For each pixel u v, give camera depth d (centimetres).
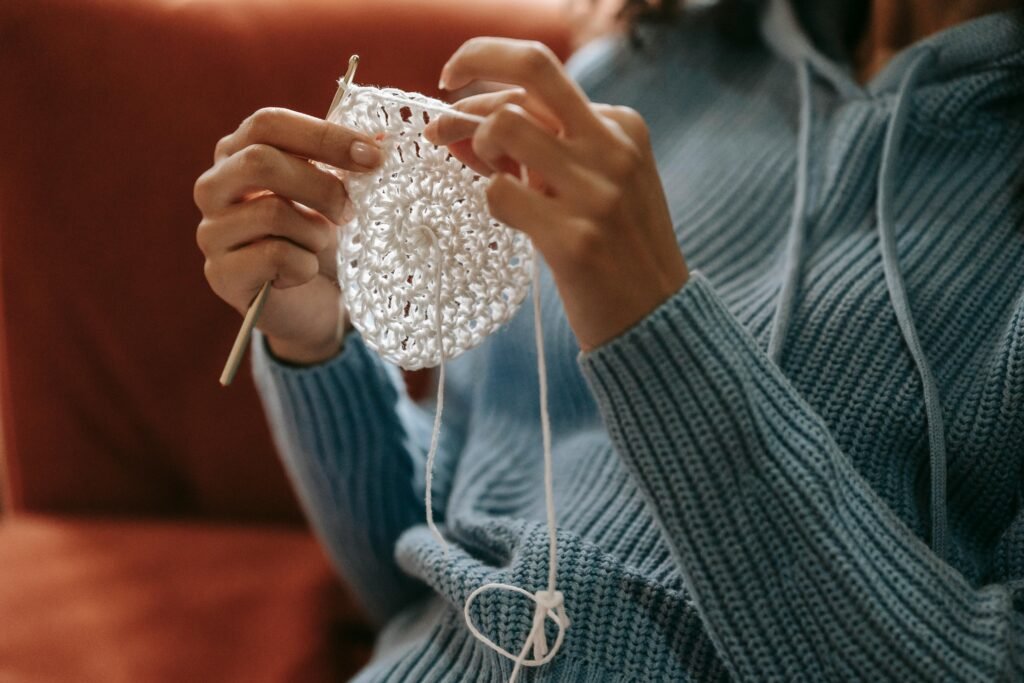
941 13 68
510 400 74
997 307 56
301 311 62
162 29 83
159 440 92
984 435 53
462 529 64
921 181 62
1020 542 51
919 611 45
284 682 76
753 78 78
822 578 46
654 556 55
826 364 56
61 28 81
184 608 80
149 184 84
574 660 53
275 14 87
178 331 88
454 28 90
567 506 61
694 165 73
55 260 84
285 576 86
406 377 95
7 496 94
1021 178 60
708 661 52
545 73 42
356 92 52
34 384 88
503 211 43
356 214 52
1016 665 45
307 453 70
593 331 46
